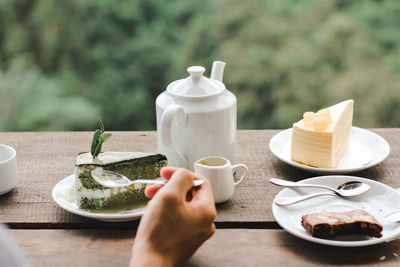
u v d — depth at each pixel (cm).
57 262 96
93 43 587
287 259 96
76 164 109
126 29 592
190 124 119
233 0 576
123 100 588
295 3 565
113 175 110
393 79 524
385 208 109
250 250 99
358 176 127
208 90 121
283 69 549
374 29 535
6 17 579
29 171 132
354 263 94
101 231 106
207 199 88
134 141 152
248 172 130
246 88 559
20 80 571
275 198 111
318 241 95
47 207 115
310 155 130
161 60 589
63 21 581
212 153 122
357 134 147
